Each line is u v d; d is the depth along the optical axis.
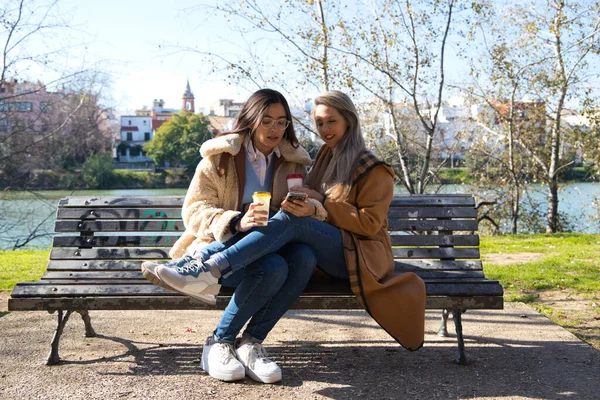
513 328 3.74
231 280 2.87
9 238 15.72
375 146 13.95
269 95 2.95
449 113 16.72
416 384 2.71
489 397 2.54
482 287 2.92
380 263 2.81
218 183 2.94
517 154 17.16
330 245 2.78
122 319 3.96
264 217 2.62
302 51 11.36
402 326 2.73
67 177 23.97
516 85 14.82
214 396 2.54
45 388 2.64
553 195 16.22
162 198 3.38
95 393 2.58
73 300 2.86
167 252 3.26
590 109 14.48
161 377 2.79
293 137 3.07
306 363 3.04
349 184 2.85
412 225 3.38
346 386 2.68
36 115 15.38
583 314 4.18
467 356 3.15
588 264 6.45
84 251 3.25
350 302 2.87
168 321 3.92
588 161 16.05
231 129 3.02
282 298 2.77
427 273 3.13
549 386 2.68
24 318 3.97
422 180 12.94
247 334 2.83
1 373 2.85
